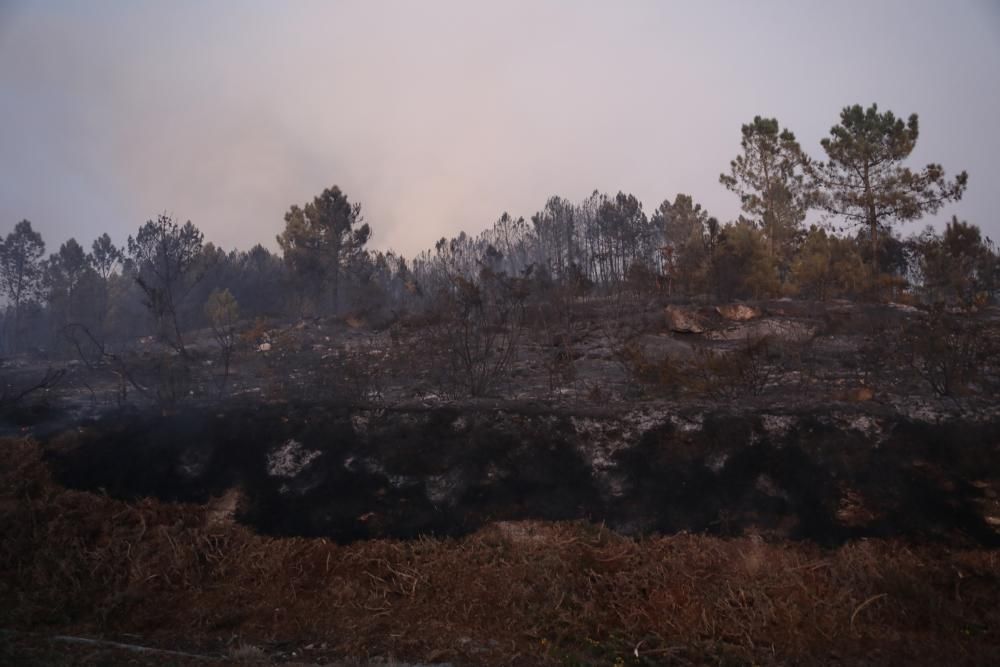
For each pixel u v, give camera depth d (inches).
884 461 303.0
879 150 871.7
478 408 373.4
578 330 597.9
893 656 227.5
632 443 335.6
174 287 824.9
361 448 350.9
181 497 337.7
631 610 256.7
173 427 378.3
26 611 273.6
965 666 218.5
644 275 765.9
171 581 294.4
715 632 244.8
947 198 852.0
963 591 250.7
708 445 325.4
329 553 301.3
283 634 260.5
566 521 304.8
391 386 468.1
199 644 254.8
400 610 270.1
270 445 357.7
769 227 963.3
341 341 689.0
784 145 979.3
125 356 645.3
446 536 304.8
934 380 392.5
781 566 270.1
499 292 553.9
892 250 876.0
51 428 387.9
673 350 522.0
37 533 315.9
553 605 260.2
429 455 342.0
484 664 235.9
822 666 226.5
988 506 278.7
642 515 302.5
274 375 498.3
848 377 427.2
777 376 439.2
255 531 317.7
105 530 319.9
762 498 299.9
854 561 266.8
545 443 340.2
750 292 764.6
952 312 569.3
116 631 265.6
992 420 322.3
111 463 355.3
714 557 277.1
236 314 891.4
